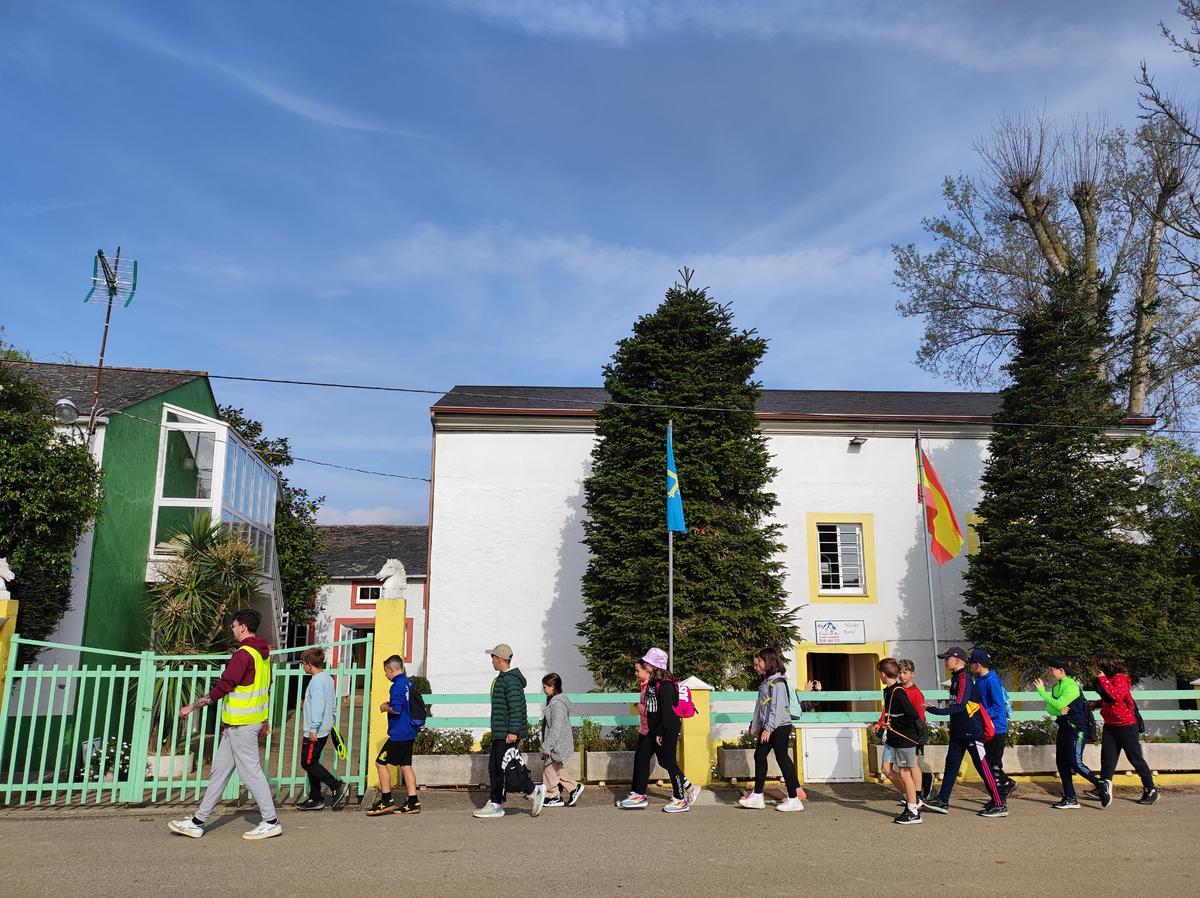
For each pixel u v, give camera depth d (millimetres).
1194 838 7992
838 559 17891
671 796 10156
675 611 13773
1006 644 15055
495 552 17094
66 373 16125
